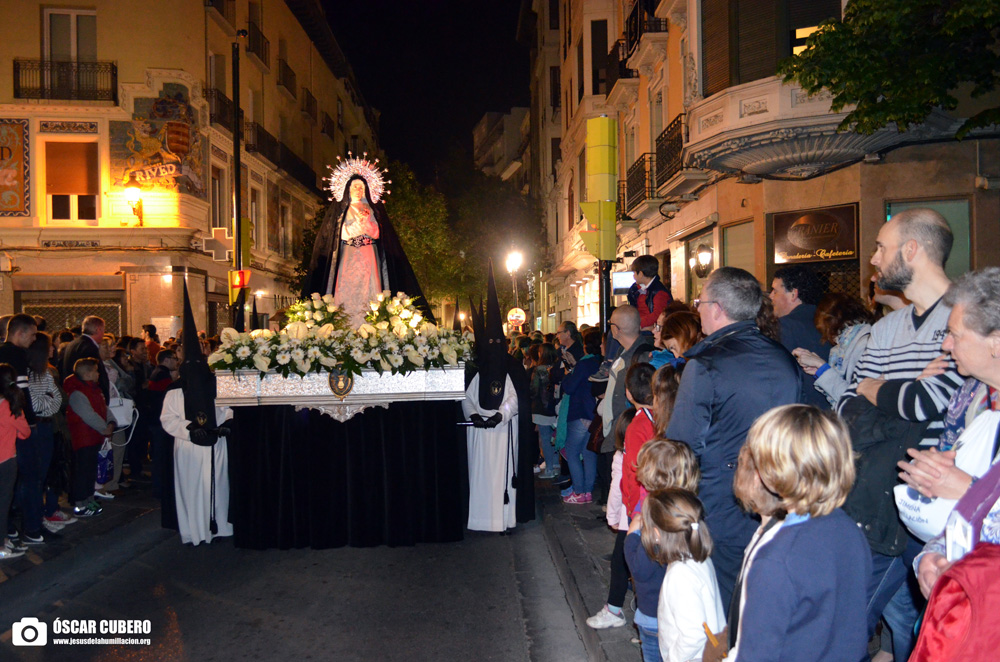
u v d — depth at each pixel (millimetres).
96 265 19406
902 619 3289
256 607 5250
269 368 6398
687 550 2801
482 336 6973
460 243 34000
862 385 3064
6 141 19062
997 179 10078
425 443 6820
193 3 20125
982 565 1799
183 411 6793
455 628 4836
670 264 17125
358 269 8117
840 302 4000
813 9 10789
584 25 23875
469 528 7156
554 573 5988
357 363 6426
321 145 34844
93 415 7207
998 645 1748
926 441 2936
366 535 6719
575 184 26828
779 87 10586
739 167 12109
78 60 19359
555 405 9297
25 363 6367
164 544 6965
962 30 6312
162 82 19438
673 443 3176
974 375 2312
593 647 4195
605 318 7652
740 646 2021
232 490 6750
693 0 12508
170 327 19266
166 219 19391
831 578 1994
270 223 26953
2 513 5812
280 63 28422
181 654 4465
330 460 6711
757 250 12367
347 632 4777
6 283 19188
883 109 6719
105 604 5344
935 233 2994
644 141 17938
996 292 2227
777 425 2055
